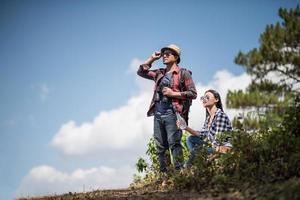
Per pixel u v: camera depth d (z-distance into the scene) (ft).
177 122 24.30
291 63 65.26
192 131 25.12
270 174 20.48
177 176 23.07
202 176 22.50
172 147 24.53
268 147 22.36
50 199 26.35
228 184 20.81
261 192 18.25
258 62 66.13
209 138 25.03
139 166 32.45
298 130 23.77
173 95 24.25
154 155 32.53
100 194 25.67
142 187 26.58
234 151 22.76
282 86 64.80
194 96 24.49
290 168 20.39
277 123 24.81
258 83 65.26
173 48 24.79
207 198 19.49
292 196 16.29
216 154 23.22
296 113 24.12
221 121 25.02
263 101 60.23
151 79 25.82
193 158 24.30
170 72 24.91
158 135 25.17
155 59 25.66
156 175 31.37
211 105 25.66
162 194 21.97
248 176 21.21
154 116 25.22
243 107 61.87
